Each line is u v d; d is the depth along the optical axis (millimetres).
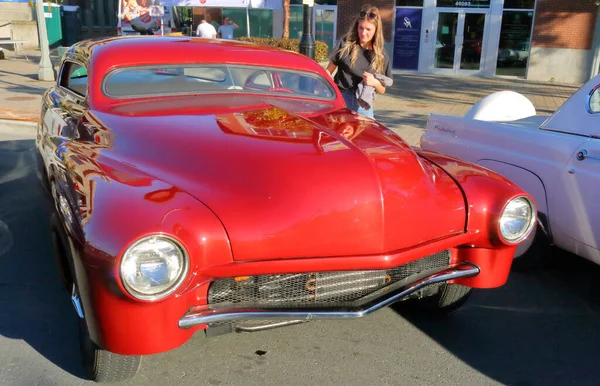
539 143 3973
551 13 18609
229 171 2725
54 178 3137
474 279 3127
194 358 3193
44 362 3104
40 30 14266
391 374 3096
